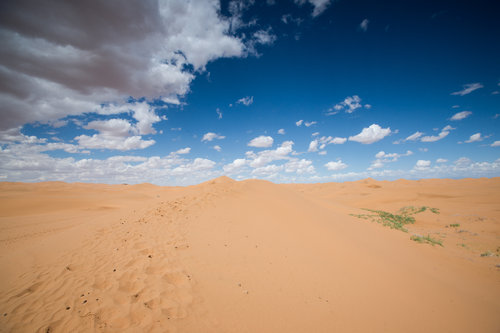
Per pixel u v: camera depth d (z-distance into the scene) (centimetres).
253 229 833
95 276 473
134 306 378
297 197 1712
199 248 630
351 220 1320
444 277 656
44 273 494
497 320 450
